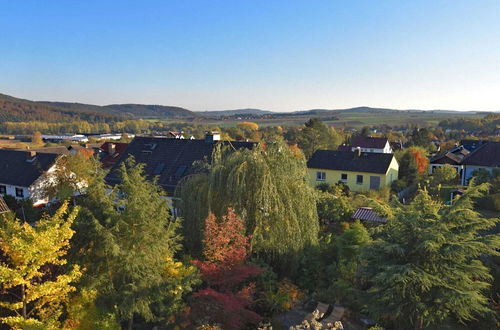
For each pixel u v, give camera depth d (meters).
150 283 11.70
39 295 9.08
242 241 12.86
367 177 36.47
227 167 17.12
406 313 11.98
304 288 15.88
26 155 37.91
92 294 10.55
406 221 11.96
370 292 12.63
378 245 12.16
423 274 10.79
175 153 29.58
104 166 45.66
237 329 11.85
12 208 28.69
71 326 10.20
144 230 12.08
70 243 11.50
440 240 11.20
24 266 8.89
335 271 16.06
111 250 11.08
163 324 12.31
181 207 17.88
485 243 11.65
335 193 29.72
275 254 16.36
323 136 64.56
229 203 16.30
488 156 38.47
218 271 11.91
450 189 31.72
